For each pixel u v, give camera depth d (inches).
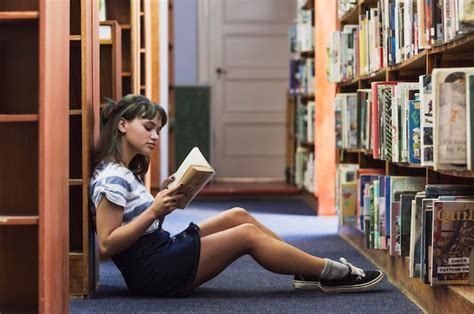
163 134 324.2
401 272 146.3
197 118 399.2
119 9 214.1
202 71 420.5
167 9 350.9
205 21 419.8
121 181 132.1
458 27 108.0
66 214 118.3
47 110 104.7
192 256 134.7
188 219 265.9
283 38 420.8
